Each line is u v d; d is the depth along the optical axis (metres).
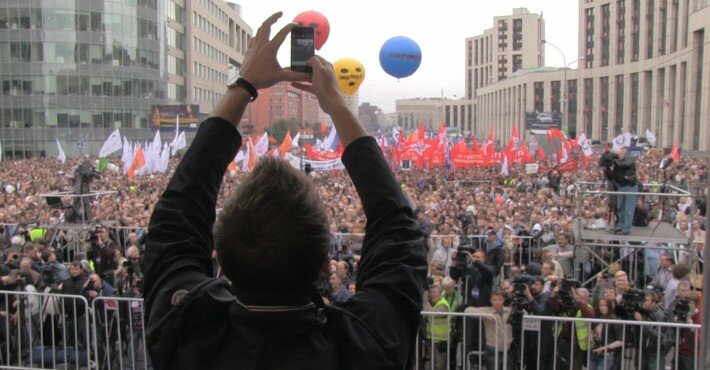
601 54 111.56
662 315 8.05
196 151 1.68
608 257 13.28
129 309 8.43
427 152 31.50
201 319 1.39
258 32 1.74
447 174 33.53
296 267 1.33
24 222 15.89
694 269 11.36
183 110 63.59
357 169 1.63
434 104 197.50
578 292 8.34
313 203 1.38
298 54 1.73
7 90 67.06
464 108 192.38
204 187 1.66
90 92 68.88
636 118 99.50
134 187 27.05
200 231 1.63
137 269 10.25
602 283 9.69
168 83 80.56
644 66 94.25
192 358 1.35
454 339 8.12
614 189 11.19
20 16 66.56
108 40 69.31
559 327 8.00
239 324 1.34
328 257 1.40
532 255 13.60
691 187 23.95
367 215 1.61
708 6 65.25
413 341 1.47
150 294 1.55
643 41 94.69
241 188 1.41
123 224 15.76
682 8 77.88
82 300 8.66
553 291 8.27
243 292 1.37
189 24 86.62
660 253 12.27
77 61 68.12
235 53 114.06
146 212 16.50
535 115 83.88
